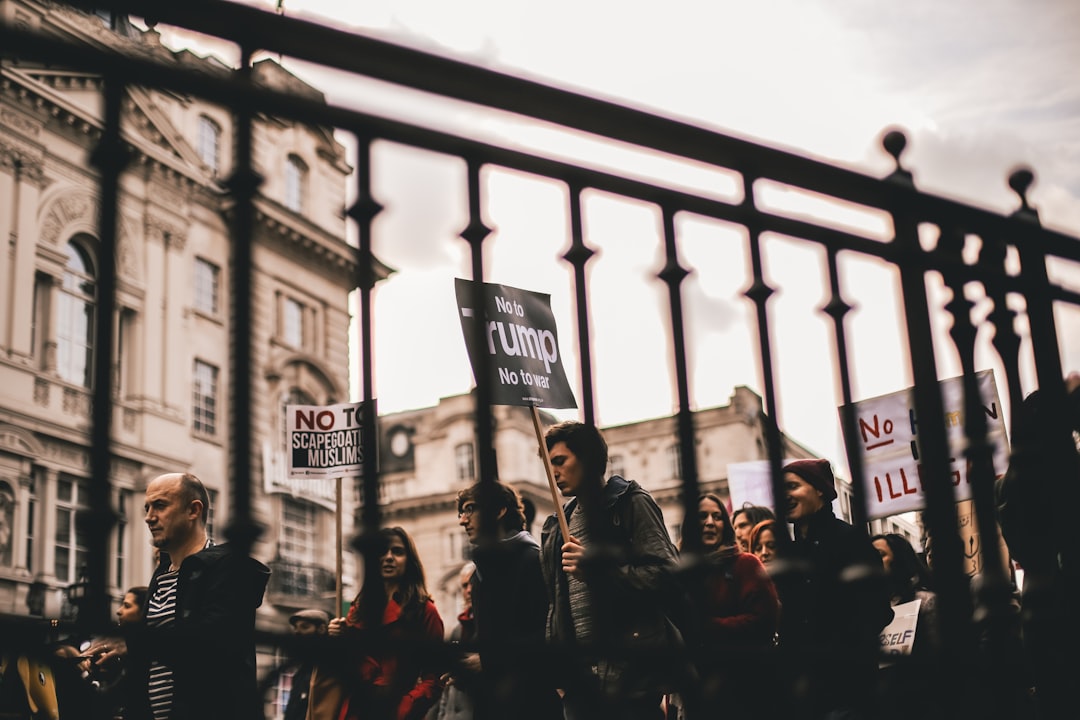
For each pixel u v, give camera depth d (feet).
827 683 9.12
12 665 12.76
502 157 7.93
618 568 12.48
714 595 15.62
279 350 105.19
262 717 8.99
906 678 9.30
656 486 149.38
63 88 83.76
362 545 7.07
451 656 7.20
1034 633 10.34
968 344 10.28
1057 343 10.91
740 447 138.51
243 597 11.93
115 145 6.39
